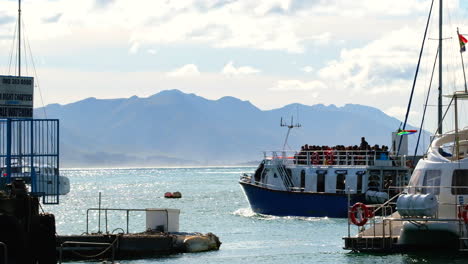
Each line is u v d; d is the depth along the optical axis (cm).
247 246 5547
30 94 4638
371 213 4734
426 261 4394
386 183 7262
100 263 4644
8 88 4578
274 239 6019
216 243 5281
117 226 7431
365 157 7600
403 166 7300
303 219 7394
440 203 4459
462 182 4422
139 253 4838
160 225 5175
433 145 4697
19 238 3297
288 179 7662
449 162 4466
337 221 7169
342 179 7375
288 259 4853
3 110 4559
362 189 7262
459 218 4275
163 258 4841
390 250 4591
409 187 4491
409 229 4412
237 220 7725
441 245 4375
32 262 3388
